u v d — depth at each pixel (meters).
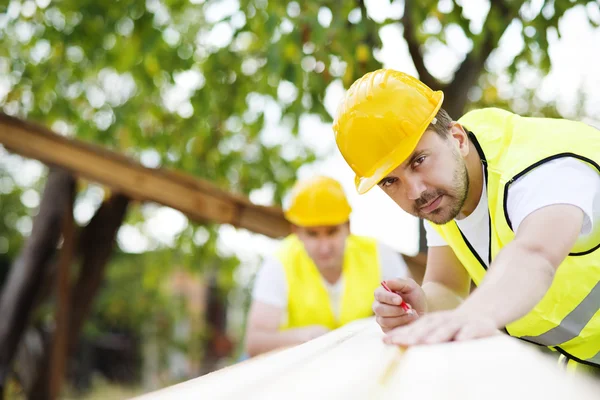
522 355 0.78
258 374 0.76
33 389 5.89
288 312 4.07
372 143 1.87
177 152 6.96
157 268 8.77
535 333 2.22
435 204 1.87
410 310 1.90
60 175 5.96
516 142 1.87
